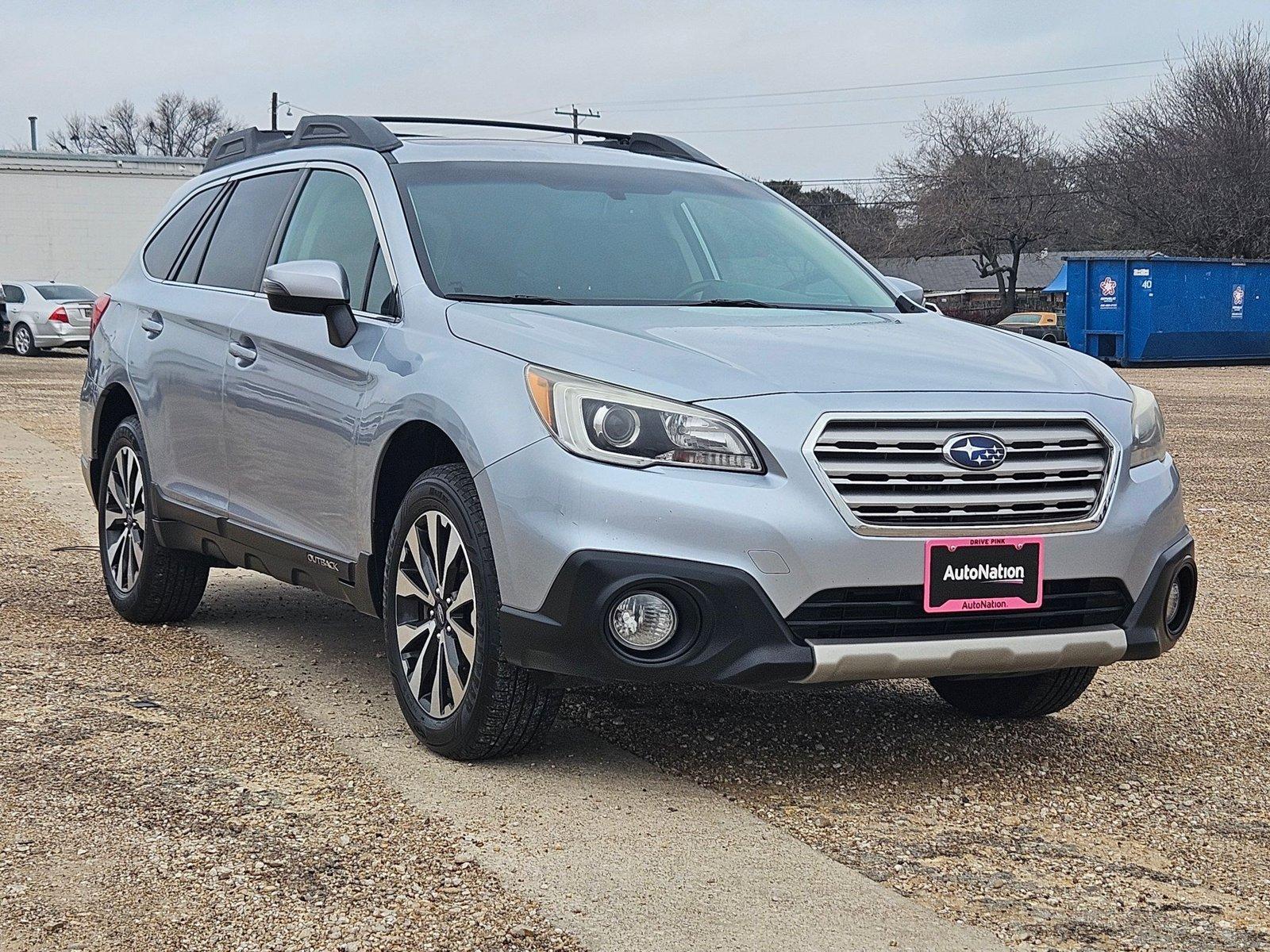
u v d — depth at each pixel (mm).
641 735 4488
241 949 2881
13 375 23297
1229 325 36781
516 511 3768
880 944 2984
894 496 3719
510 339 4043
